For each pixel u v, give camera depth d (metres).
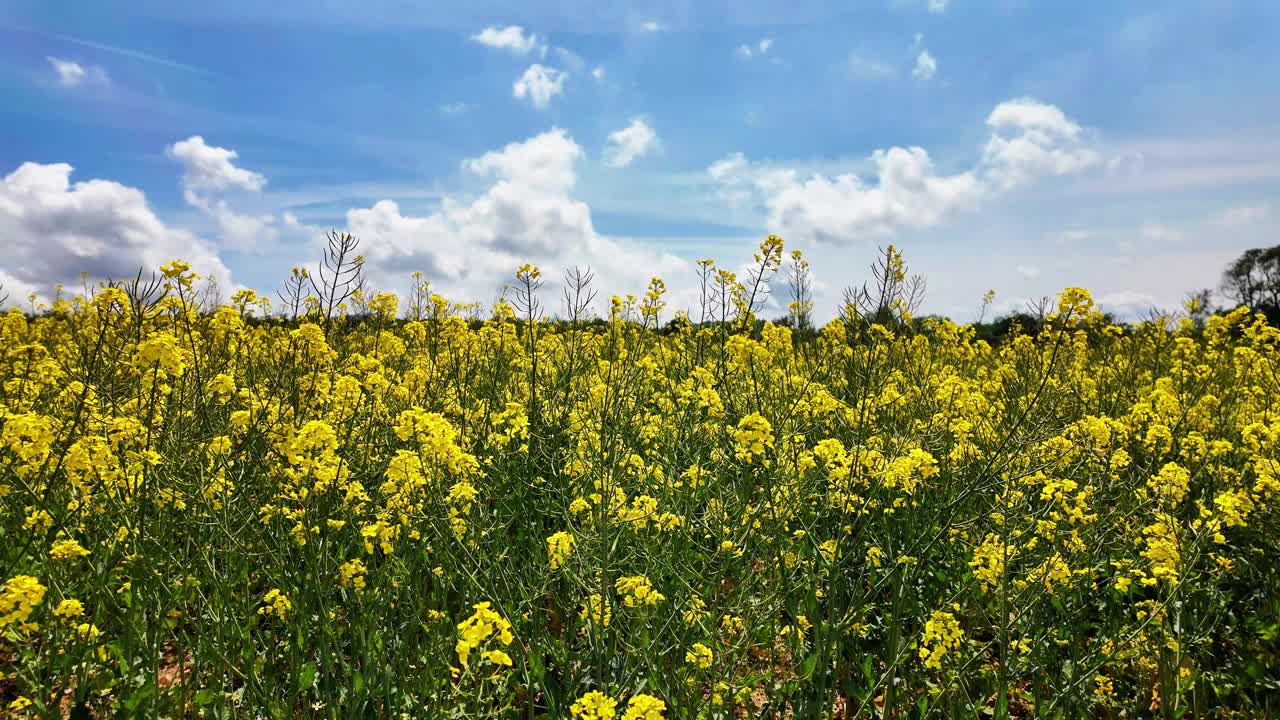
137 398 3.75
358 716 2.80
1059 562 3.25
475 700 2.75
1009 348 8.70
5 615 2.35
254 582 3.75
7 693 3.10
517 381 6.18
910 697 3.24
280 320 6.13
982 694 3.27
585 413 4.81
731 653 3.08
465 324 6.93
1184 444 4.98
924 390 5.37
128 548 3.34
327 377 4.80
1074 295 3.41
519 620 3.16
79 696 2.81
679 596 3.31
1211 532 3.33
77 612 2.68
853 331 5.25
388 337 6.77
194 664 2.93
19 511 3.76
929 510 4.27
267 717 2.87
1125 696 3.36
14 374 5.85
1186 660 3.32
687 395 4.99
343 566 3.23
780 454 3.57
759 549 3.58
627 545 3.66
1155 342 9.02
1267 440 4.39
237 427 3.73
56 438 3.35
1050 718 2.99
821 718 2.85
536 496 4.52
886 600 4.03
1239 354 7.07
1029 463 4.12
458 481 3.52
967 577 3.69
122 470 3.06
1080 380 6.67
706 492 4.27
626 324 7.18
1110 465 4.22
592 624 2.92
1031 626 3.38
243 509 3.52
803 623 3.34
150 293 3.62
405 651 3.00
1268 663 3.31
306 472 3.12
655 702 2.09
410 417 3.26
